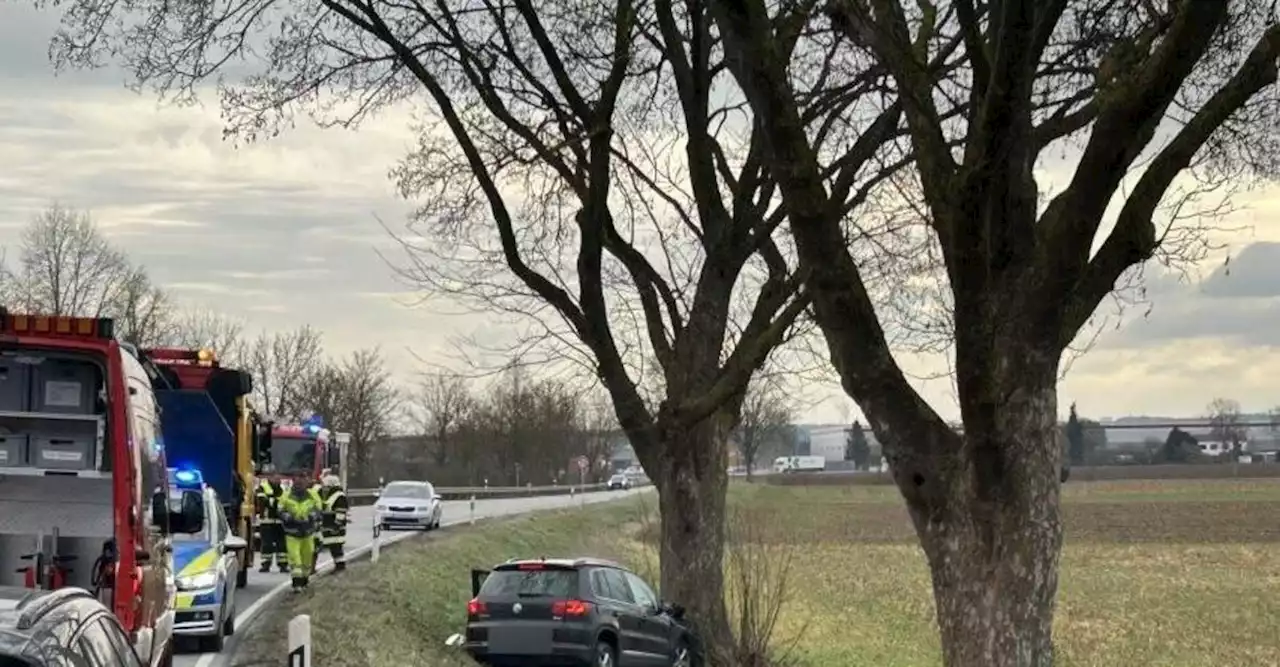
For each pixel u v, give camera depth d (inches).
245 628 719.1
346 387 3405.5
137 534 359.6
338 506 1001.5
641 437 726.5
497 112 642.8
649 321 734.5
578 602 676.7
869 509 3275.1
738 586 846.5
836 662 954.7
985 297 335.3
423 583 983.6
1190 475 5831.7
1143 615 1330.0
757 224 689.0
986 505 350.9
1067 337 345.4
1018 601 348.5
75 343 355.9
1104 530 2674.7
